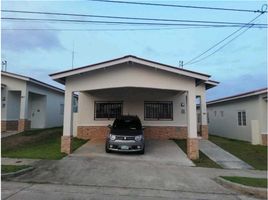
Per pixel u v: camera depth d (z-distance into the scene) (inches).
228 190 355.6
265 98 750.5
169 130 747.4
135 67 560.1
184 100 756.0
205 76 557.0
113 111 752.3
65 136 557.6
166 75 563.8
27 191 311.6
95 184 357.1
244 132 853.8
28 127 861.2
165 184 369.4
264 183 370.6
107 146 569.6
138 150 562.9
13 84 837.2
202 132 811.4
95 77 565.0
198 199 309.3
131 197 304.2
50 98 1030.4
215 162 536.1
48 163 463.5
